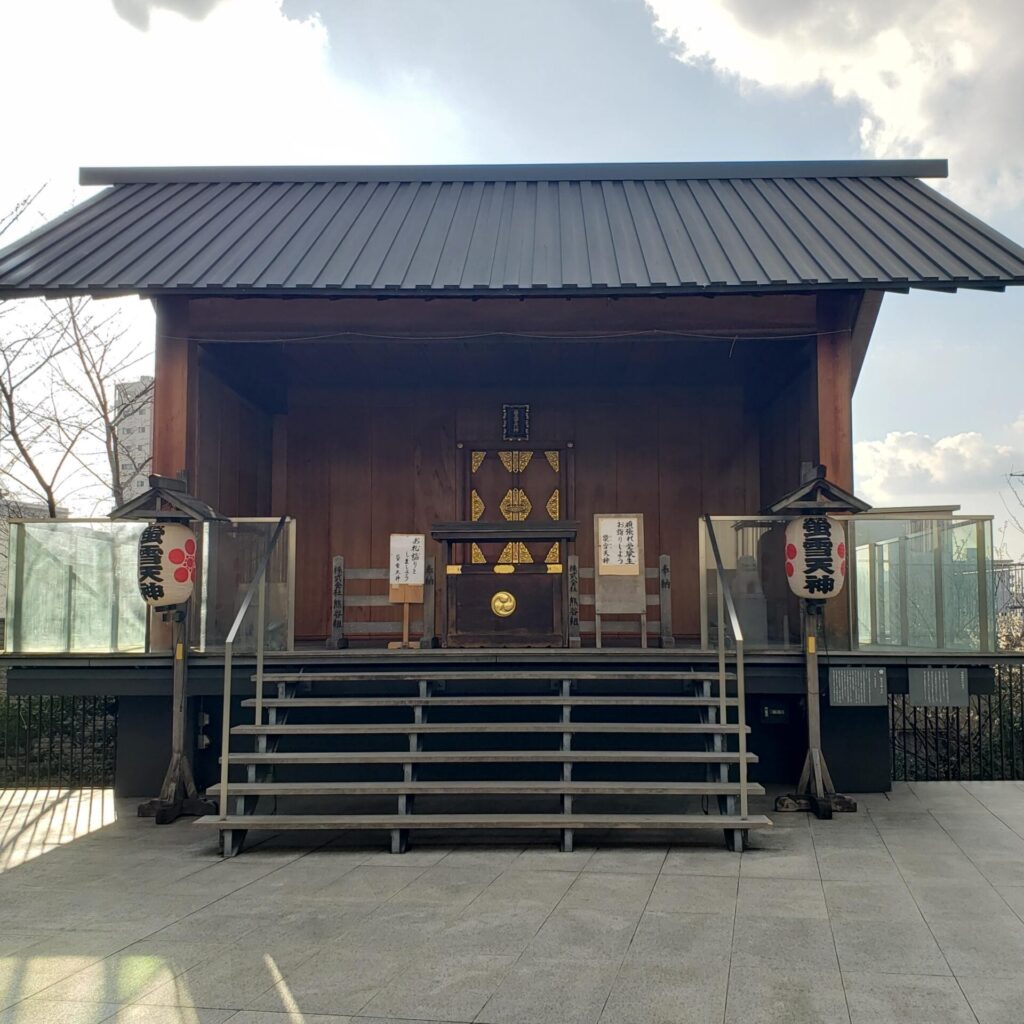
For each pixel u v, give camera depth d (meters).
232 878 5.81
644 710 7.95
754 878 5.59
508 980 4.05
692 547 10.85
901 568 7.75
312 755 6.66
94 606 7.95
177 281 7.79
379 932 4.70
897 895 5.23
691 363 10.09
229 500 9.57
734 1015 3.68
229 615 7.86
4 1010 3.83
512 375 10.62
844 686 7.60
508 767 8.22
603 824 6.28
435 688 7.71
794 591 7.35
